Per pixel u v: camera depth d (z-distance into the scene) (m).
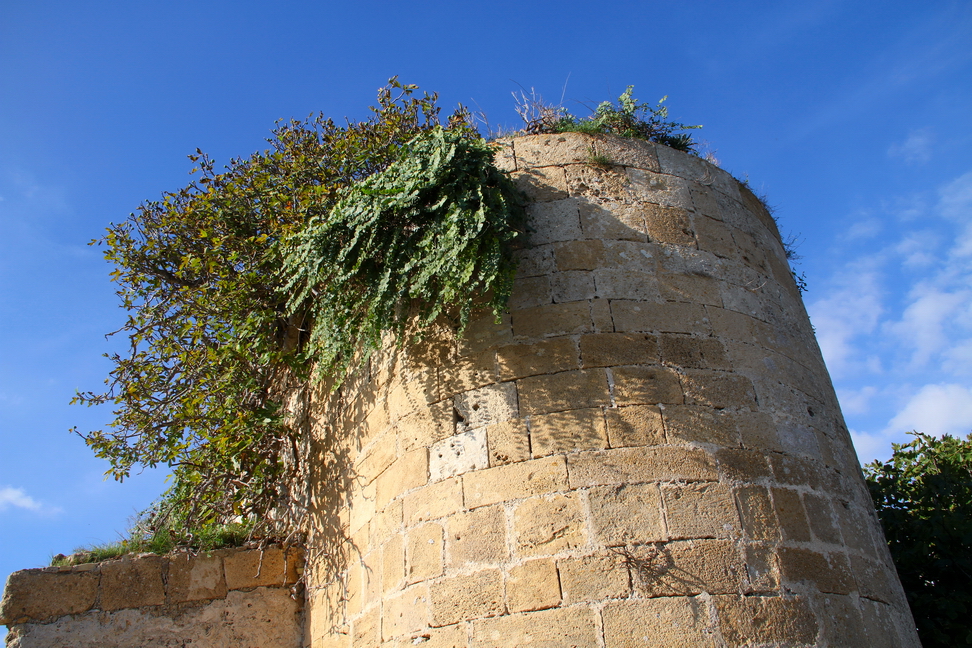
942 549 6.87
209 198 8.61
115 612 6.50
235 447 7.05
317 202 7.65
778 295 6.38
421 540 5.21
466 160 5.81
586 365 5.29
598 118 6.86
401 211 5.76
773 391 5.55
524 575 4.70
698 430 5.08
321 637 6.42
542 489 4.91
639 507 4.75
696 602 4.45
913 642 5.13
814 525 5.01
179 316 8.23
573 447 5.00
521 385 5.32
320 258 6.00
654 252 5.93
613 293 5.62
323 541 6.74
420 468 5.47
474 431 5.33
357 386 6.64
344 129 8.73
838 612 4.72
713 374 5.39
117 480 7.48
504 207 5.58
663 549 4.61
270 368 7.92
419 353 5.90
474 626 4.70
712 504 4.80
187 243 8.67
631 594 4.48
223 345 7.70
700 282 5.89
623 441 4.98
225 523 7.47
